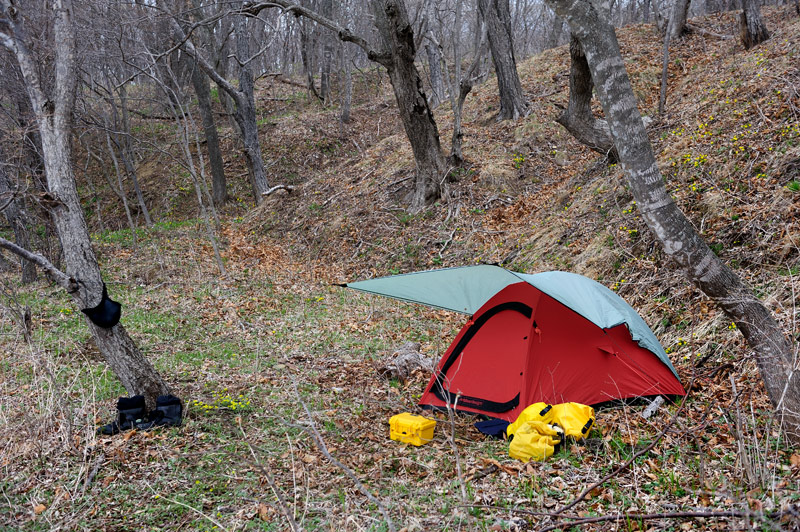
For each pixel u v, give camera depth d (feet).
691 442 16.46
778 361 15.07
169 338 31.27
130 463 17.19
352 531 13.05
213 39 68.39
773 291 22.36
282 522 13.80
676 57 61.46
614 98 15.12
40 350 25.72
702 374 21.02
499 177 50.34
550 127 55.16
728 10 80.69
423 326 33.78
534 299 20.56
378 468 16.52
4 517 14.66
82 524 14.19
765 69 40.93
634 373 20.39
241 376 25.34
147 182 80.48
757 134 32.17
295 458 17.35
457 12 64.59
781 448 14.96
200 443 18.65
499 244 43.24
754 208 27.07
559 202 42.86
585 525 12.78
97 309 19.72
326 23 47.06
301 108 95.50
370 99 97.04
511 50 59.41
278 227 59.36
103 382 24.25
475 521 13.20
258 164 68.18
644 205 15.37
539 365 19.98
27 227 45.03
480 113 64.64
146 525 14.16
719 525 12.02
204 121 71.41
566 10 15.07
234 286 43.47
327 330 33.04
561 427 17.02
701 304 24.66
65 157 19.90
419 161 50.90
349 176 62.90
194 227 62.95
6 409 20.65
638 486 14.26
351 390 23.50
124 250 54.49
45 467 17.03
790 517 11.33
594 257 33.06
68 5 20.42
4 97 44.68
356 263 48.55
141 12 55.26
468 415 20.79
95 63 53.47
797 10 63.16
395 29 45.44
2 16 20.13
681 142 36.81
